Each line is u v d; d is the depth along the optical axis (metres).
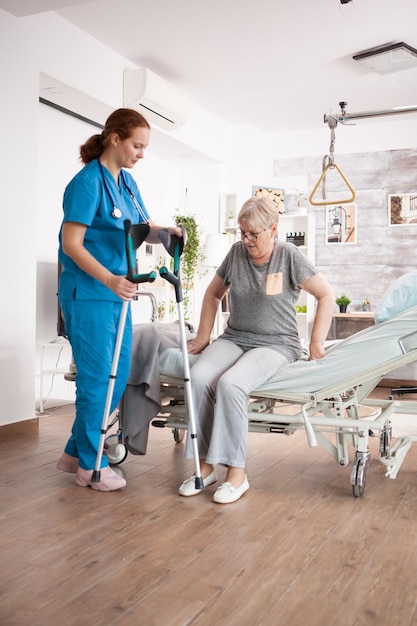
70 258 2.50
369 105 6.21
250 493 2.46
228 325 2.83
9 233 3.64
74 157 5.04
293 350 2.68
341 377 2.49
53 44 4.12
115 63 4.84
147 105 5.01
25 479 2.64
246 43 4.75
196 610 1.49
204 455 2.53
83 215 2.39
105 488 2.46
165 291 5.90
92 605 1.51
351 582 1.64
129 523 2.09
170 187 6.79
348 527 2.07
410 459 3.04
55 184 4.86
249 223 2.56
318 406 2.58
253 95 5.92
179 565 1.75
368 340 2.48
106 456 2.55
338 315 6.51
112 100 4.80
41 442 3.43
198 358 2.71
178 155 6.43
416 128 6.64
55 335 4.86
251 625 1.42
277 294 2.65
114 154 2.51
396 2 4.11
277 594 1.57
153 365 2.70
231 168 6.90
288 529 2.04
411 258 6.66
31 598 1.55
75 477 2.67
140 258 5.69
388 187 6.74
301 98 6.02
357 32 4.56
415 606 1.51
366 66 5.13
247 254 2.73
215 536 1.98
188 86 5.68
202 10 4.22
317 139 7.02
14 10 3.62
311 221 6.85
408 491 2.50
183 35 4.59
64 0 3.51
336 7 4.19
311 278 2.62
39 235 4.71
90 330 2.47
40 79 4.18
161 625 1.42
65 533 2.00
